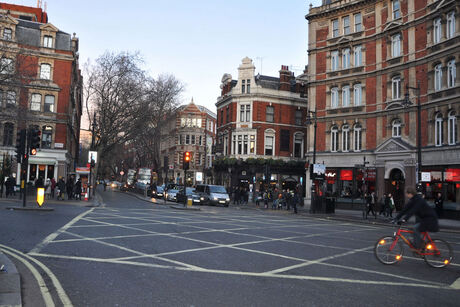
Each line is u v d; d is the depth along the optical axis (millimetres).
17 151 18422
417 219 8758
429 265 8547
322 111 35094
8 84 28594
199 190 33594
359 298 5742
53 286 5828
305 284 6469
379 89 31031
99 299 5285
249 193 43188
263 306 5188
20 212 16641
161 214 19766
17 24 39156
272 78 48719
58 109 40406
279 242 11383
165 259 8156
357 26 33281
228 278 6703
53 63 40500
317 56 35844
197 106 67062
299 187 37500
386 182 29750
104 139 41906
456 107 24625
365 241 12625
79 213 17859
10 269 6516
